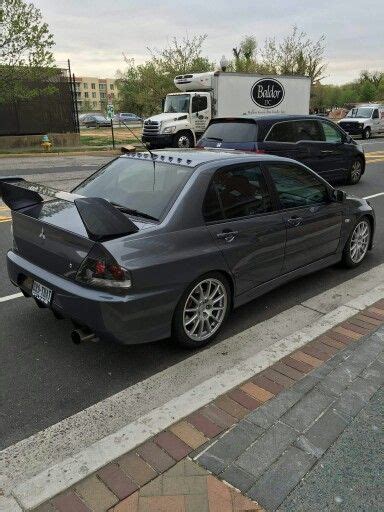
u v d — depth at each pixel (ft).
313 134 35.91
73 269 11.44
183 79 73.00
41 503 7.78
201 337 13.03
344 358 11.98
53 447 9.39
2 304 15.84
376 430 9.35
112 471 8.41
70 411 10.59
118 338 11.09
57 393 11.23
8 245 22.54
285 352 12.37
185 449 8.91
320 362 11.84
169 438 9.21
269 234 14.42
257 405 10.18
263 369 11.60
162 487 8.05
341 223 17.85
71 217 12.10
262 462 8.56
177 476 8.28
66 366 12.34
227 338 13.79
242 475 8.27
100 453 8.82
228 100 70.23
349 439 9.12
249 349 13.17
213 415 9.88
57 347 13.23
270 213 14.75
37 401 10.93
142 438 9.20
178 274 11.76
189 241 12.13
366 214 19.34
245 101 71.31
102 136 114.01
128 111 217.97
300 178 16.21
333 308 15.79
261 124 32.19
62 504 7.76
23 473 8.70
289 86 74.18
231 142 32.45
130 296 10.92
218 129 33.88
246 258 13.74
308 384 10.89
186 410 10.04
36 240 12.51
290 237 15.31
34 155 68.90
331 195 17.34
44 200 13.70
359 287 17.60
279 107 74.08
